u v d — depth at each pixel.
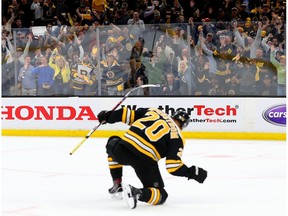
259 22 14.35
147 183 6.17
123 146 6.10
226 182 8.18
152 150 6.03
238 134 14.49
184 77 14.72
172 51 14.72
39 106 15.39
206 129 14.62
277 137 14.32
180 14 17.45
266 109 14.35
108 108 15.06
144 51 14.87
